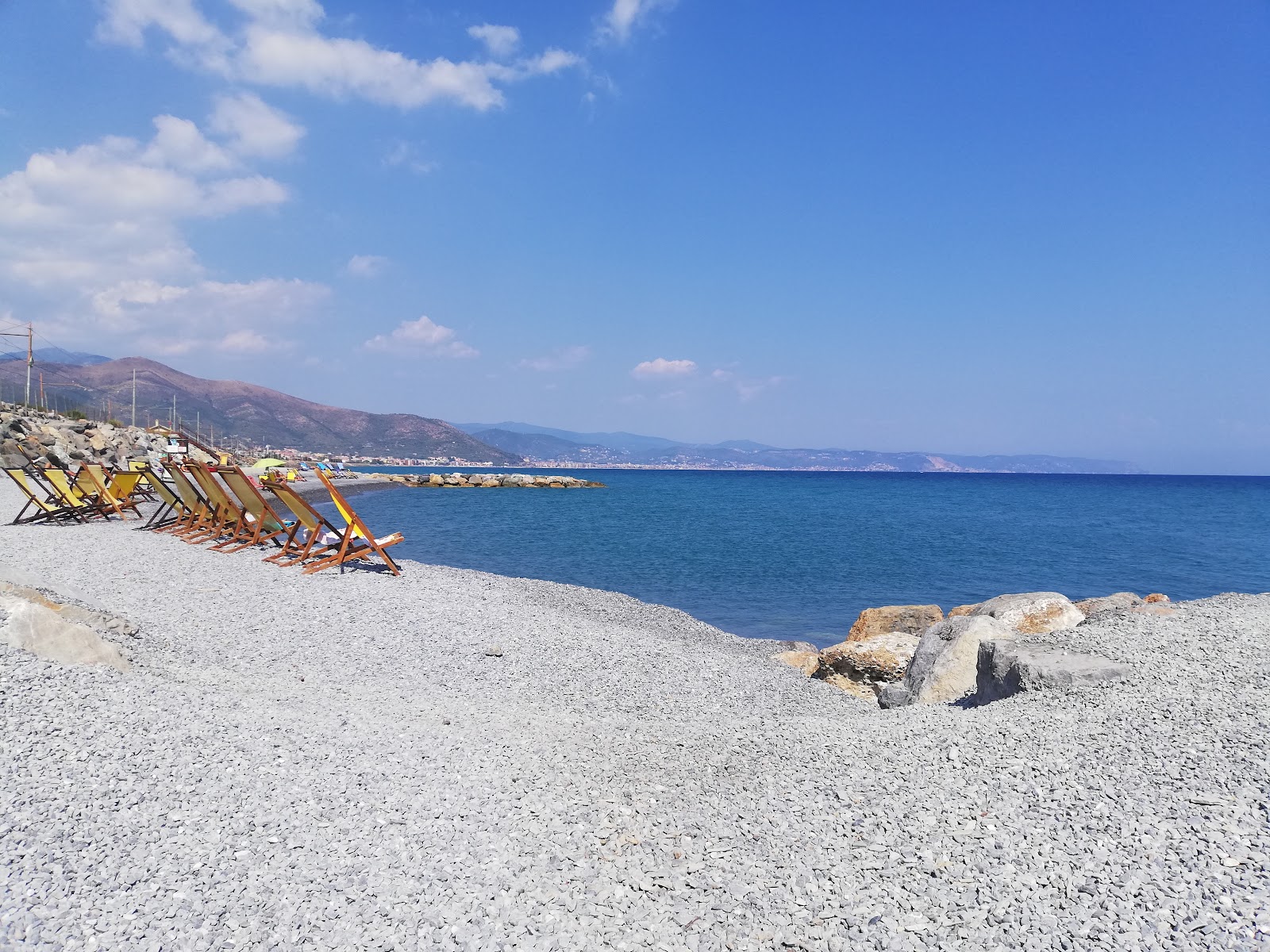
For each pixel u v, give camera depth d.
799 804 4.83
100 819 4.04
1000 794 4.70
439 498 63.09
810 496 86.25
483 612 11.59
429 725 6.31
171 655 7.95
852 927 3.54
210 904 3.50
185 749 4.95
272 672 8.14
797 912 3.66
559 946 3.40
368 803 4.57
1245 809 4.16
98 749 4.76
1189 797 4.37
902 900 3.71
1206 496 100.62
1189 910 3.41
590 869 4.02
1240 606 9.05
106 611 8.73
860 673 10.22
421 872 3.88
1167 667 6.54
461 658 9.41
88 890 3.49
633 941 3.46
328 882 3.75
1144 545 33.62
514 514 46.53
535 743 6.00
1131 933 3.32
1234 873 3.64
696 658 10.48
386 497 61.47
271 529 16.53
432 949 3.33
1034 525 45.16
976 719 6.11
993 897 3.66
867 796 4.88
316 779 4.81
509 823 4.47
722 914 3.66
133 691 5.80
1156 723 5.44
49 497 19.77
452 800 4.71
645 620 13.61
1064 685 6.48
